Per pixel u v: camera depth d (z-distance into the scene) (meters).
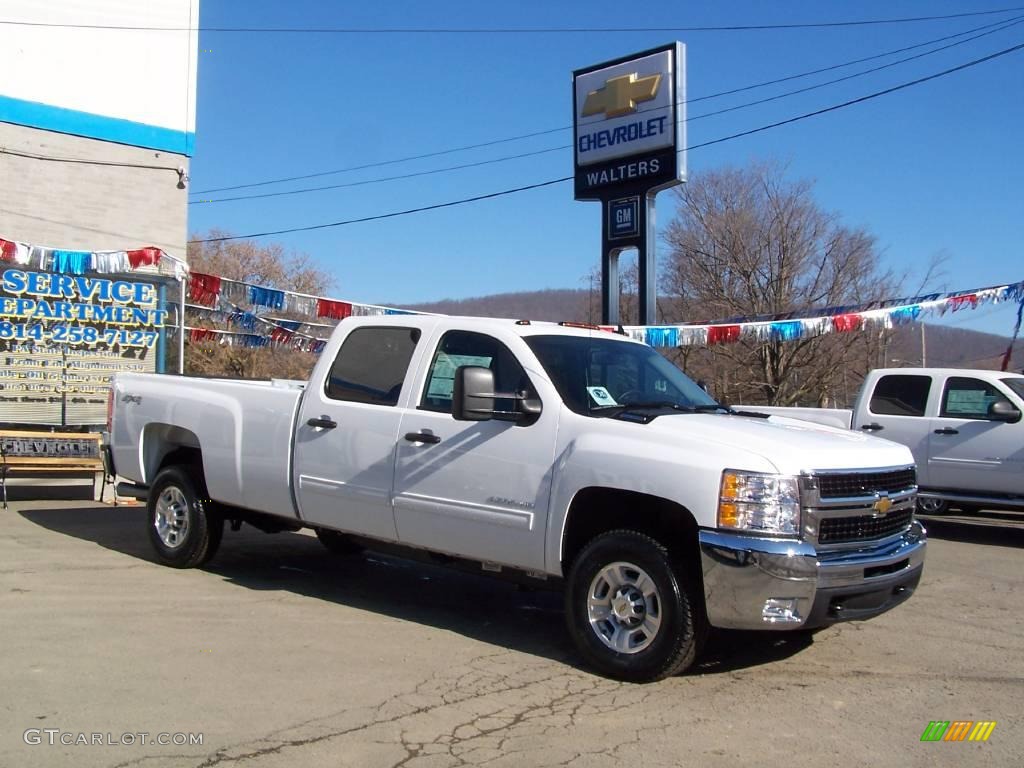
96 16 13.98
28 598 6.93
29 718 4.59
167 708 4.76
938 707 5.05
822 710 4.96
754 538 4.98
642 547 5.30
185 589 7.39
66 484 12.87
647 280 17.00
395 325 6.86
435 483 6.20
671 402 6.36
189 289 13.71
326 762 4.16
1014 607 7.52
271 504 7.28
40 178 13.61
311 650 5.84
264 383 8.04
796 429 5.81
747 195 38.34
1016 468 10.54
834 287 36.72
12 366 12.27
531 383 6.00
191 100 14.84
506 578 6.15
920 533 5.89
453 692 5.13
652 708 4.94
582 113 17.83
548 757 4.27
